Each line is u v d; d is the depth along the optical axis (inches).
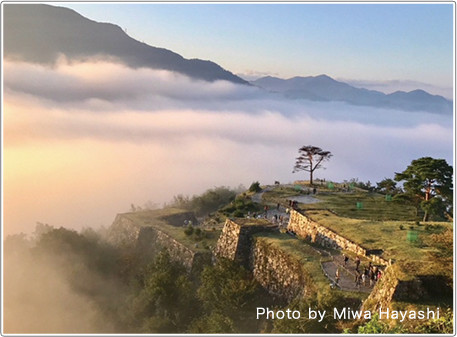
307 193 3750.0
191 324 2085.4
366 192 3814.0
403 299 1493.6
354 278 1889.8
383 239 2101.4
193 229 3029.0
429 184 2738.7
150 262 2915.8
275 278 2235.5
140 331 2155.5
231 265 2342.5
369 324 1261.1
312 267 2018.9
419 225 2297.0
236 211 3408.0
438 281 1526.8
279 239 2445.9
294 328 1537.9
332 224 2383.1
